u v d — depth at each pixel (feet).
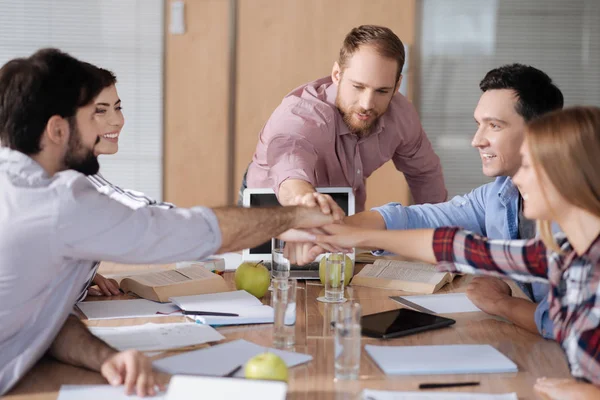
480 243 5.00
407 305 6.32
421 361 4.79
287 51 15.17
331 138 8.87
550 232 4.37
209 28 15.15
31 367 4.72
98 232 4.54
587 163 3.99
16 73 4.98
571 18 15.29
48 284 4.67
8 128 4.96
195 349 5.11
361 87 8.54
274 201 7.77
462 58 15.33
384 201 15.60
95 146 5.86
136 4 15.12
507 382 4.51
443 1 15.20
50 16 15.15
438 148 15.56
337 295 6.54
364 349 5.14
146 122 15.35
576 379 4.33
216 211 5.02
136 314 5.94
